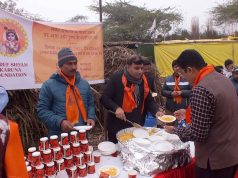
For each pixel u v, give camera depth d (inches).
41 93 99.7
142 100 117.2
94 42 187.0
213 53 459.5
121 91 112.3
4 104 48.6
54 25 165.5
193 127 72.4
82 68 182.7
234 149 74.8
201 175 77.5
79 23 178.5
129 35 928.9
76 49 178.2
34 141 165.8
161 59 439.8
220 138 73.0
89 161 78.6
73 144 76.2
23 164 50.2
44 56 160.7
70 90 101.1
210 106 70.9
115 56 238.7
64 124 90.0
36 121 166.9
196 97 71.7
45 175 70.3
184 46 445.1
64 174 68.9
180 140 84.8
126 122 114.5
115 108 108.7
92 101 110.0
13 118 156.4
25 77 152.5
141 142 81.7
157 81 251.1
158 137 88.0
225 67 272.4
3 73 144.3
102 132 209.9
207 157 74.9
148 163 77.5
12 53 146.8
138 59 110.4
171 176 79.7
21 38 149.9
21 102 164.9
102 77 193.6
